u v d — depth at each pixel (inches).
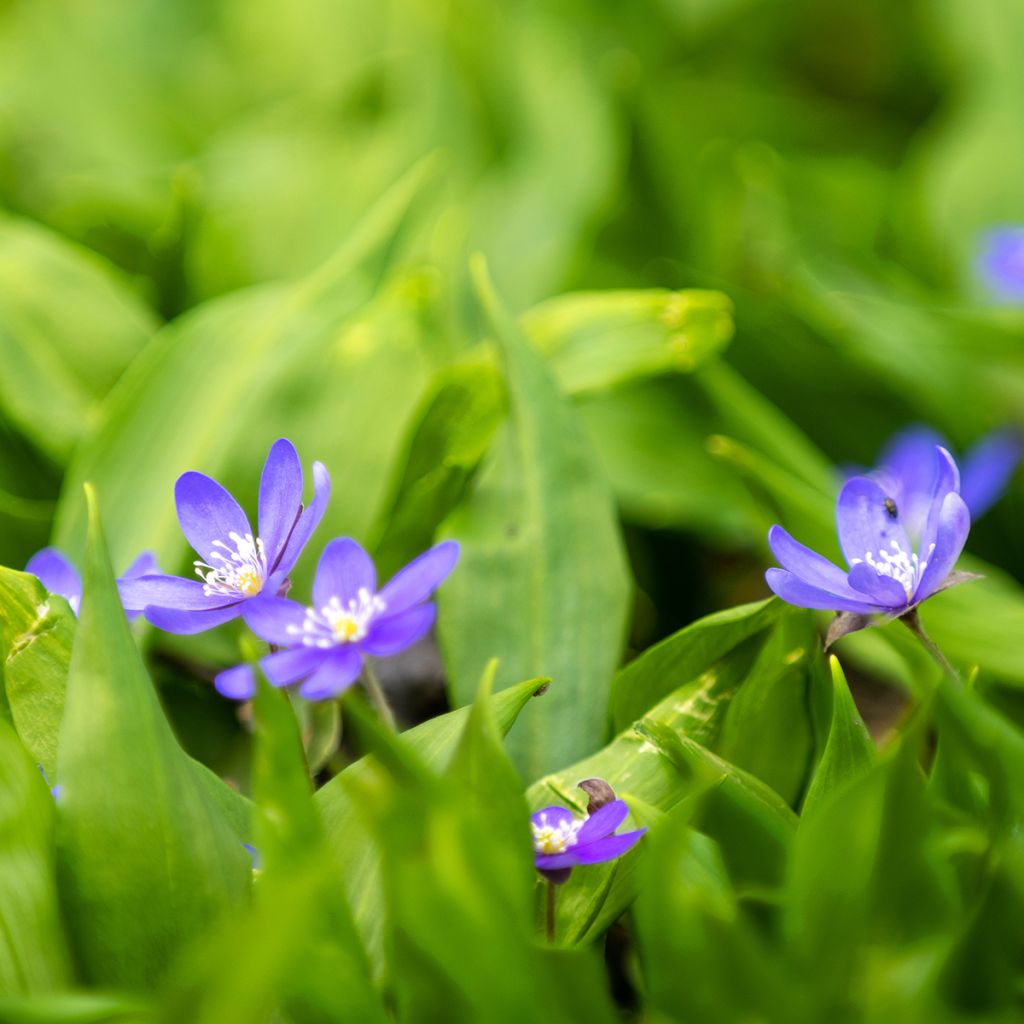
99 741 23.3
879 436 36.8
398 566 28.2
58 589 25.9
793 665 24.9
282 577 23.5
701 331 29.1
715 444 26.9
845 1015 23.0
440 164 36.0
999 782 23.2
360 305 30.2
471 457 27.7
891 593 23.5
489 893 22.4
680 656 25.4
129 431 28.7
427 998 22.8
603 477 27.0
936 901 23.2
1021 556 34.3
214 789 24.3
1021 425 34.9
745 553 36.3
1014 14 43.4
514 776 23.1
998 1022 23.2
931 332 34.7
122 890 23.3
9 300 31.1
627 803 23.6
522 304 40.4
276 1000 23.1
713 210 44.0
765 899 23.3
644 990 23.5
